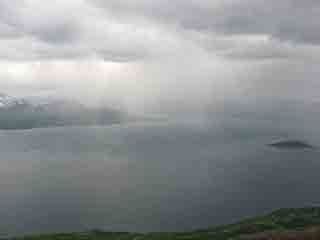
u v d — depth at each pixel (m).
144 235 182.50
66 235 185.88
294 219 192.62
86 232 193.25
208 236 170.50
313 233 142.88
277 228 176.62
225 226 195.12
